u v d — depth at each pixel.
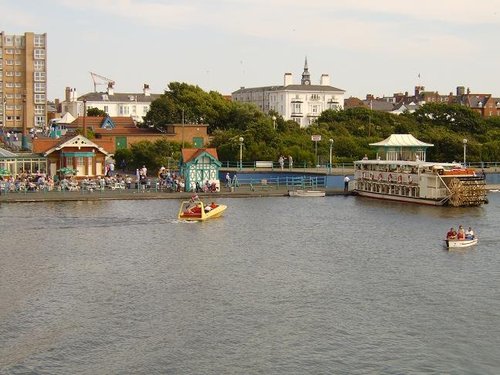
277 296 58.19
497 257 72.94
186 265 68.50
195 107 197.25
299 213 102.75
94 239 80.44
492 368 44.28
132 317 52.66
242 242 80.00
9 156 128.38
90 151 131.25
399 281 63.16
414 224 93.56
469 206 112.44
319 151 163.75
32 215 95.75
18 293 58.12
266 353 46.28
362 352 46.53
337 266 68.69
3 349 46.41
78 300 56.56
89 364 44.41
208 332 49.81
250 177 140.75
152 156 150.75
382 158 144.12
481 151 168.50
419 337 49.12
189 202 101.88
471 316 53.38
